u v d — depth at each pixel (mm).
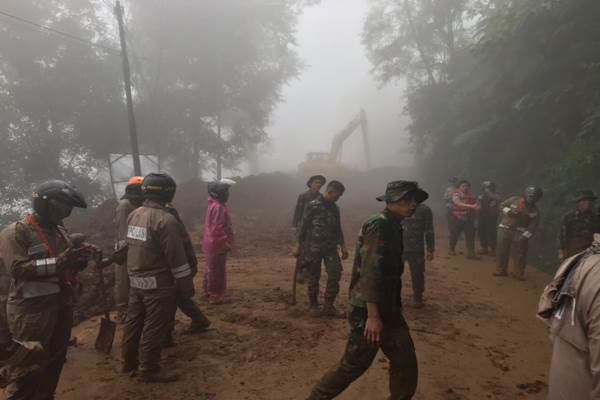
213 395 3859
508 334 5723
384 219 3051
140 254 3916
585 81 11609
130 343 4148
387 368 4426
